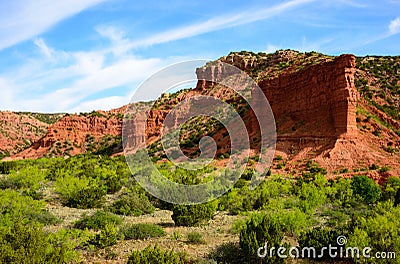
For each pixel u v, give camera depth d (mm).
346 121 49500
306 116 56531
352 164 44969
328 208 22984
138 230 15219
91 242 13773
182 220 18047
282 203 22312
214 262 11469
